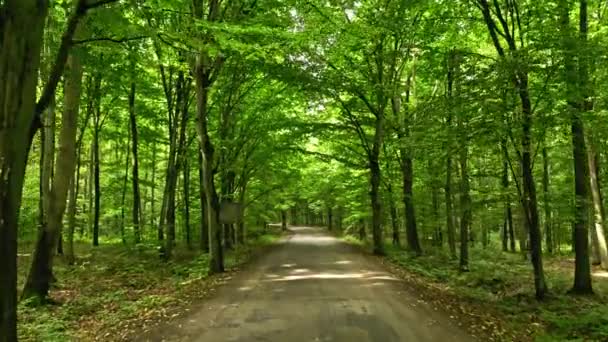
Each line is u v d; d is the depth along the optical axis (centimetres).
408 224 2625
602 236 2259
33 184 2666
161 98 2697
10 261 529
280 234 5166
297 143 2667
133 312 1059
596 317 1077
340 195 3716
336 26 1834
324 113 2764
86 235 3753
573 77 1192
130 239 2847
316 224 8581
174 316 973
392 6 2023
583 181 1506
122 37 928
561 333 1000
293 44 1569
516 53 1232
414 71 2520
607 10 1847
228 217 1786
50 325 954
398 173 2922
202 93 1728
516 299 1396
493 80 1228
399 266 2009
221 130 2264
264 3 1692
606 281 1878
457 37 1980
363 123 2495
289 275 1597
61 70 631
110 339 828
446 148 1388
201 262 1927
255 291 1273
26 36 535
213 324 899
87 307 1168
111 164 3147
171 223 2309
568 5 1416
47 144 1574
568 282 1777
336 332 831
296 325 883
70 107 1326
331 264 1944
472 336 837
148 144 3141
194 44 1013
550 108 1250
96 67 1587
